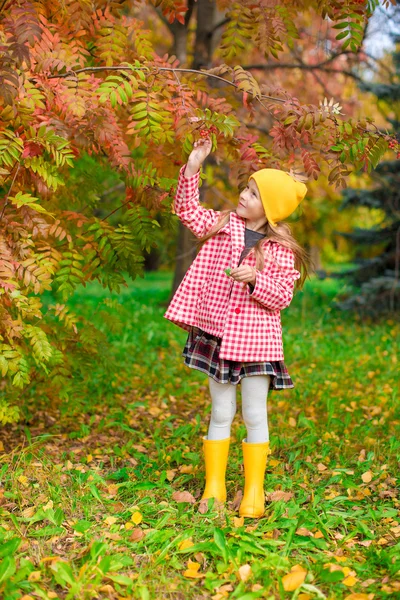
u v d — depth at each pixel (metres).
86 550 2.51
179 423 4.48
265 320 2.94
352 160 3.33
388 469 3.51
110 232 3.55
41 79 3.18
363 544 2.71
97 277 3.69
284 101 3.30
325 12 3.41
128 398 5.09
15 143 2.94
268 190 2.92
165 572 2.45
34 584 2.28
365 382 5.53
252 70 9.98
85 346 4.07
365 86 8.45
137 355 6.40
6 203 3.12
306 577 2.38
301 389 5.22
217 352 2.99
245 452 3.02
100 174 4.79
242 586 2.31
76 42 3.47
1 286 3.02
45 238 3.59
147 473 3.43
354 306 8.97
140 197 3.52
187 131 3.18
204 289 3.01
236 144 3.72
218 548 2.56
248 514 2.91
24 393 4.21
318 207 13.26
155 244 3.63
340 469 3.42
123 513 2.90
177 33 8.27
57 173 3.19
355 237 9.61
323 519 2.90
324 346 6.89
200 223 3.04
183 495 3.08
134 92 3.28
